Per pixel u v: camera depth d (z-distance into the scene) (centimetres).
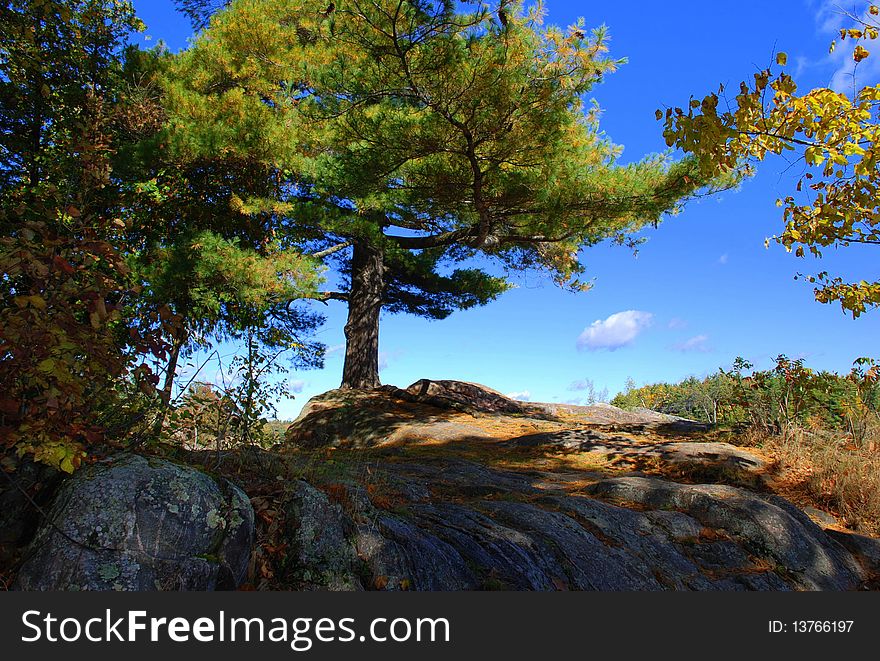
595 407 1684
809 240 593
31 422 283
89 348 301
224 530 299
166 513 280
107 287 324
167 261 1107
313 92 1445
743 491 632
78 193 377
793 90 465
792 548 535
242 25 1391
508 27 868
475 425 1308
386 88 980
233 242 1221
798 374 934
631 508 603
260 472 407
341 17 912
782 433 862
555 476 767
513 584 374
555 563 417
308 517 348
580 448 971
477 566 382
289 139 1236
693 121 484
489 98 939
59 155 561
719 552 521
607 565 437
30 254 287
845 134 496
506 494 580
